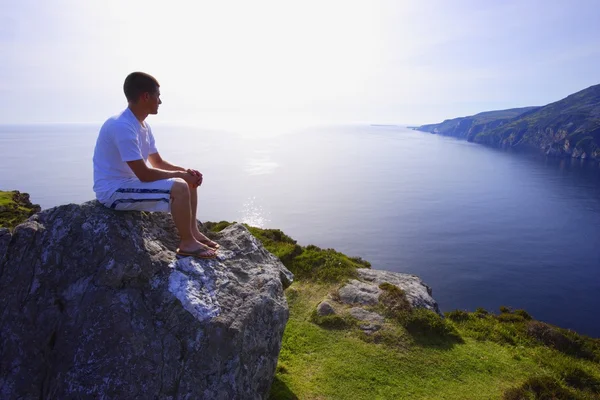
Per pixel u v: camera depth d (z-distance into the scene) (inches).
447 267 3895.2
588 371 406.6
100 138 188.2
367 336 405.1
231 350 183.0
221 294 197.6
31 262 174.4
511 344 466.0
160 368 166.6
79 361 160.6
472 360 389.4
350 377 331.0
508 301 3134.8
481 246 4628.4
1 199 1616.6
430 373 357.1
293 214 6127.0
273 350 215.9
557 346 480.1
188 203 193.9
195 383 170.9
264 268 235.5
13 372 159.2
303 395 293.1
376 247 4549.7
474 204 7130.9
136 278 182.2
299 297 510.6
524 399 323.3
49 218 186.9
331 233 5132.9
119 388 157.6
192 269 198.2
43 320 167.5
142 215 212.4
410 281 566.9
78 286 174.1
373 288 508.1
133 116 191.0
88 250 179.3
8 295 167.6
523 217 6063.0
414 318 433.7
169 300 182.2
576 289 3388.3
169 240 216.8
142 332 170.1
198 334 177.5
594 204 6747.1
